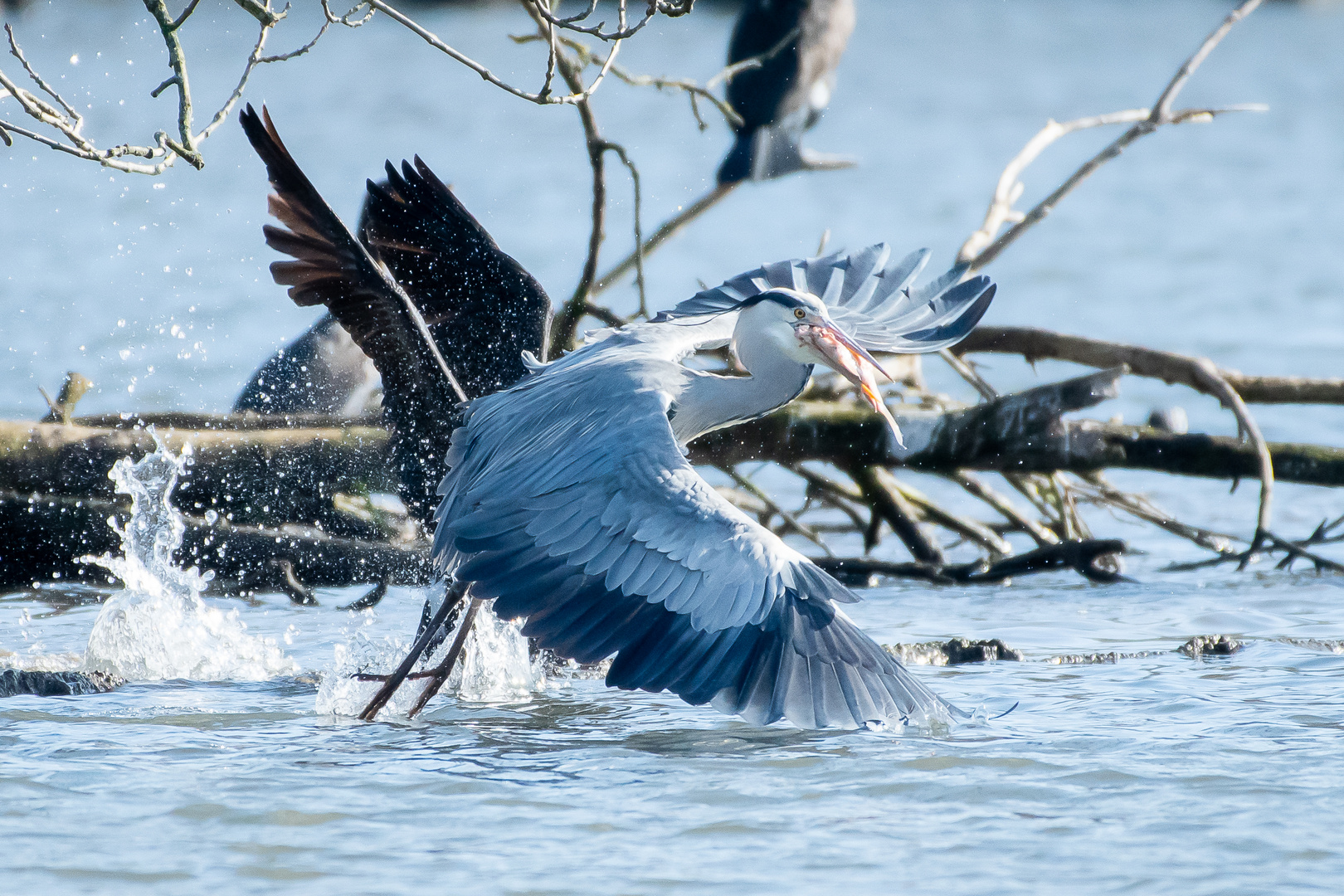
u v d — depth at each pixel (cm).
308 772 777
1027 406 1389
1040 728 854
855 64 8162
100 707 920
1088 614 1218
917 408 1456
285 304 2612
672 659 749
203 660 1052
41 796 733
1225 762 781
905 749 818
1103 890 618
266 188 3938
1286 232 3662
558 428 831
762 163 1584
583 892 619
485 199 3866
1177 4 11712
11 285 2733
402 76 7300
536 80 6894
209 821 702
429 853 662
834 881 629
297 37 8819
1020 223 1575
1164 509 1664
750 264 2973
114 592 1318
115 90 5647
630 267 1631
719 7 9369
